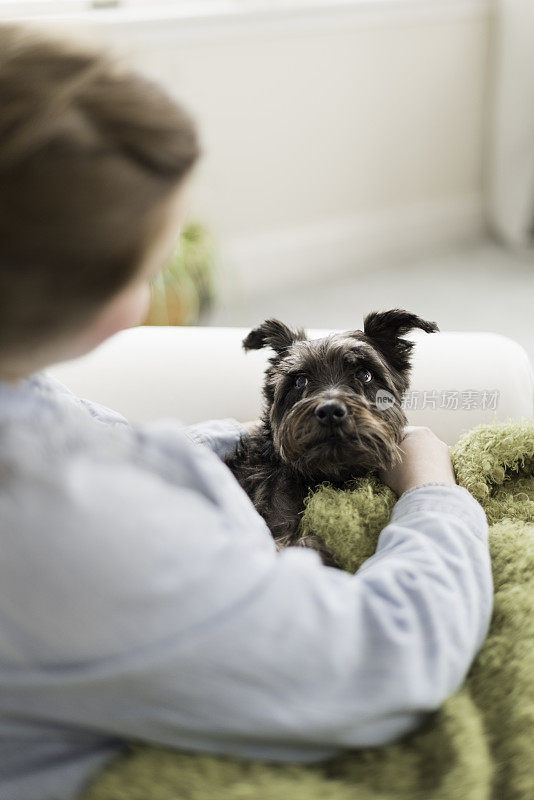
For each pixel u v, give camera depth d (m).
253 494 1.25
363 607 0.61
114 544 0.51
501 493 1.08
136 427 0.65
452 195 4.02
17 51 0.48
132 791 0.60
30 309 0.50
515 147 3.73
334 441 1.13
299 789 0.60
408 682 0.60
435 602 0.64
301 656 0.56
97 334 0.56
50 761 0.62
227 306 3.55
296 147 3.48
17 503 0.50
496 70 3.70
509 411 1.33
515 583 0.83
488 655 0.76
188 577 0.53
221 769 0.60
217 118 3.24
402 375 1.36
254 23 3.11
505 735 0.71
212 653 0.54
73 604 0.51
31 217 0.46
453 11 3.50
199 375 1.41
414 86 3.62
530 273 3.70
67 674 0.54
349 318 3.39
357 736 0.62
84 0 2.94
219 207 3.43
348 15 3.29
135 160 0.48
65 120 0.46
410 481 1.01
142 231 0.50
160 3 3.08
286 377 1.32
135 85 0.49
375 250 3.91
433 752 0.67
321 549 0.99
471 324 3.26
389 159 3.74
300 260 3.72
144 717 0.57
